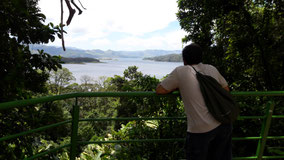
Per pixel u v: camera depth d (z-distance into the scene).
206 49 12.11
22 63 3.27
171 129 3.02
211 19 11.30
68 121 1.98
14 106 1.53
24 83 3.38
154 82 4.43
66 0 1.53
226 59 11.40
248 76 10.67
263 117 2.44
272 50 9.64
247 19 10.48
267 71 9.86
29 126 2.74
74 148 2.04
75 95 1.92
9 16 3.00
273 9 9.84
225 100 1.79
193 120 1.78
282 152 2.82
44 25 3.58
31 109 2.74
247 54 10.53
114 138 4.23
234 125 4.05
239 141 4.10
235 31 10.68
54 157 2.98
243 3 10.48
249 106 3.88
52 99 1.75
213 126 1.74
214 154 1.88
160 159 3.07
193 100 1.78
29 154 2.69
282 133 3.51
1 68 3.14
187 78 1.83
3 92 2.99
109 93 1.99
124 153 3.25
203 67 1.95
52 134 2.94
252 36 10.12
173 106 2.94
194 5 12.48
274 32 9.74
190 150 1.83
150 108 3.12
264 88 10.41
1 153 2.53
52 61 3.77
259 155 2.54
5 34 3.12
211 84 1.82
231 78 11.36
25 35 3.36
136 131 3.32
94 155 4.00
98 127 36.88
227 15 10.86
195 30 12.45
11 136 1.60
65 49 1.53
